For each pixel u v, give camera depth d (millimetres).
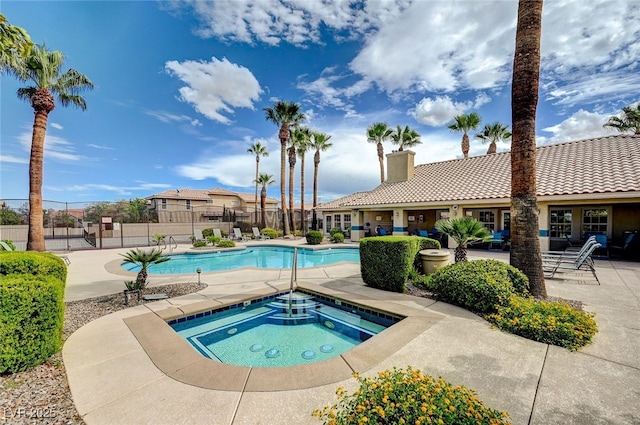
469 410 1924
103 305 5918
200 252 16391
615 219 13359
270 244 19969
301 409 2646
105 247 18625
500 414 2045
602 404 2641
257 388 2986
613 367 3289
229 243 18328
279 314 6176
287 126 26109
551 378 3078
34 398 2834
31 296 3371
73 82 14719
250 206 47969
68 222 23891
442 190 16703
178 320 5391
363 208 19312
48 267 4504
